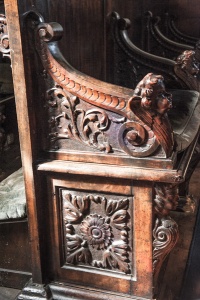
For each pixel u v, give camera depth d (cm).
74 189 160
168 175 141
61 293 171
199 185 291
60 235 168
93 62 231
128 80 259
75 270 170
